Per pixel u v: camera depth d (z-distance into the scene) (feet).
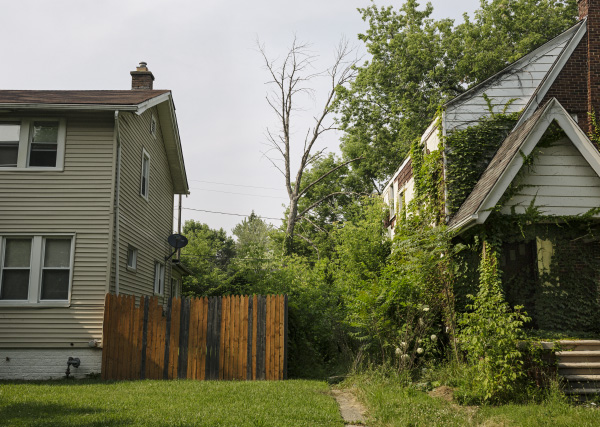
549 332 40.42
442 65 116.16
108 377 44.73
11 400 31.71
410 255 47.80
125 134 53.57
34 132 51.29
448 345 45.68
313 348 51.24
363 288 49.47
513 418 28.35
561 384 34.55
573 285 41.73
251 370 44.57
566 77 54.24
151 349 45.16
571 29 55.83
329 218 159.53
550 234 41.52
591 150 39.40
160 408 29.35
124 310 45.42
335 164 160.35
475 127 53.88
